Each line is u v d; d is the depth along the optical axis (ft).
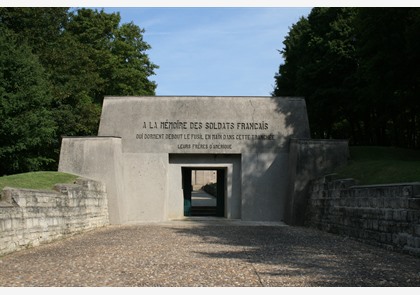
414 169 65.26
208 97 94.27
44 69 111.04
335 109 137.49
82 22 149.59
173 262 42.75
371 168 74.28
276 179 93.15
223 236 66.08
